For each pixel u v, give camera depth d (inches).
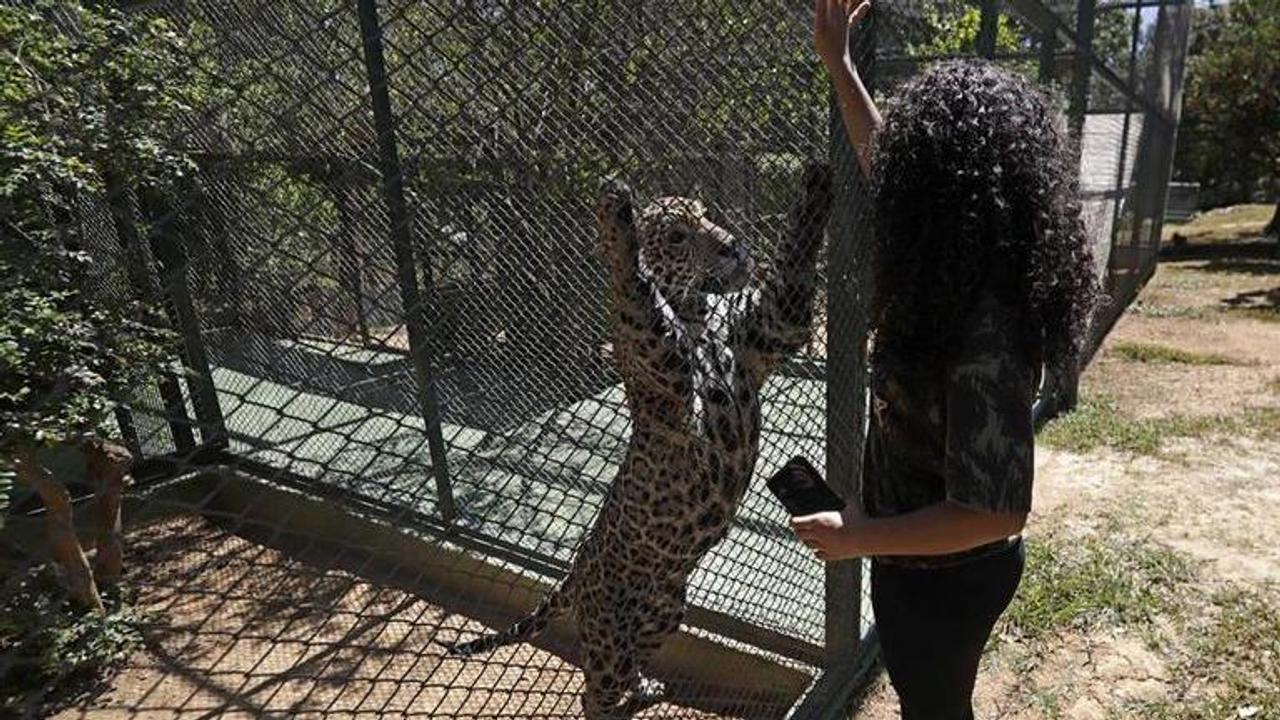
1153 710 102.0
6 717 52.1
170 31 87.5
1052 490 163.5
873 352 59.3
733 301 72.8
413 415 92.6
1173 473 169.9
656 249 69.2
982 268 49.6
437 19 62.7
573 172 80.1
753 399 76.1
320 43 76.9
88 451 76.9
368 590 69.7
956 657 64.6
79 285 70.5
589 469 93.1
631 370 70.8
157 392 111.8
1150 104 327.3
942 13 110.6
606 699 85.6
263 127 76.0
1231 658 110.7
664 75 73.2
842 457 92.2
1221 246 564.1
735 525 93.6
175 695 78.0
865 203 82.7
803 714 97.7
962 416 49.0
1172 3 344.2
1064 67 180.2
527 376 111.3
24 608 52.5
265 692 86.1
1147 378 236.7
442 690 96.1
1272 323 302.0
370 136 74.3
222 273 85.7
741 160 75.8
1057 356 51.7
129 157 69.2
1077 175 54.9
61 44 67.8
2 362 62.9
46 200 65.1
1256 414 202.8
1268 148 577.0
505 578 96.0
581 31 69.0
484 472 91.7
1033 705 103.8
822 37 71.1
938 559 61.2
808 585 104.8
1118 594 125.0
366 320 92.0
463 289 100.3
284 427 108.2
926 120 50.9
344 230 77.3
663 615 83.9
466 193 85.4
